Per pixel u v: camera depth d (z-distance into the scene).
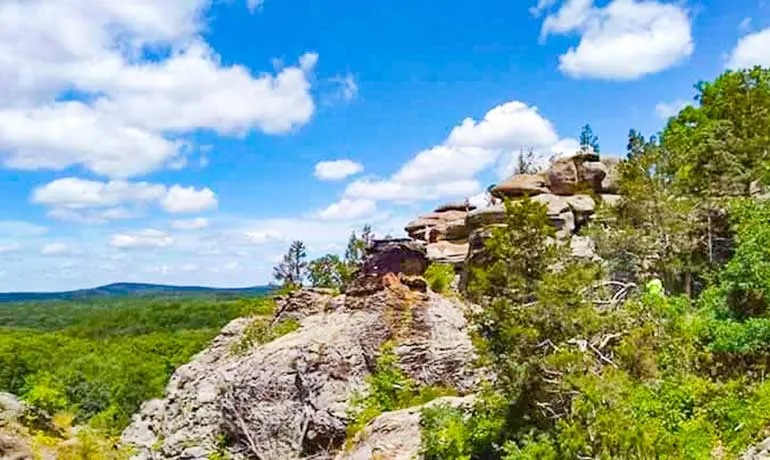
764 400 18.36
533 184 42.47
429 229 47.81
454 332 32.81
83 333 134.25
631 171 32.41
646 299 24.02
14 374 90.62
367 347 32.69
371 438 27.47
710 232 30.08
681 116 40.28
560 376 20.06
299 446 31.22
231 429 34.97
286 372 33.59
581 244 34.75
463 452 23.30
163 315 148.62
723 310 23.75
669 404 19.25
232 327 46.91
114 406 80.50
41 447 35.31
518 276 22.12
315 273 51.25
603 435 15.78
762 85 35.66
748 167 31.42
